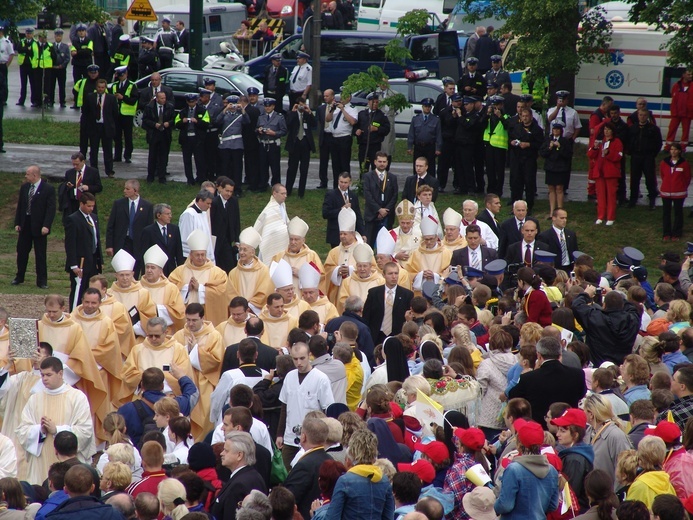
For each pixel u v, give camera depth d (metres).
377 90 49.91
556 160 45.78
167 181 51.78
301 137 49.34
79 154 42.00
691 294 26.33
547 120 47.78
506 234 35.53
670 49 47.41
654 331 23.09
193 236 31.39
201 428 25.75
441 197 48.72
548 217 47.03
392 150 52.19
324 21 75.25
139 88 59.22
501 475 16.03
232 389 19.20
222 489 16.22
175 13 74.75
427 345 21.36
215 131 50.47
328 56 65.75
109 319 26.61
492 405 20.83
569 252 34.38
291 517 14.82
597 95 56.44
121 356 26.81
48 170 52.81
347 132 49.00
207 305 31.30
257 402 19.53
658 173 54.34
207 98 49.91
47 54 66.06
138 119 60.84
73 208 42.03
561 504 15.70
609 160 45.38
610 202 45.91
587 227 46.00
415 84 58.44
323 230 47.03
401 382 20.66
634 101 55.91
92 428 22.52
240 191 49.59
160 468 16.53
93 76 51.38
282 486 15.76
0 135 55.16
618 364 22.97
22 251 39.78
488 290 26.55
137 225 37.50
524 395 19.05
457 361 20.73
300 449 20.83
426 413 17.72
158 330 25.23
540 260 30.50
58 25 92.44
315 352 21.61
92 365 25.66
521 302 24.91
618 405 19.00
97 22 63.28
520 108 46.38
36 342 22.72
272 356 23.53
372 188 41.06
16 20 55.44
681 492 16.02
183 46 70.69
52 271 42.56
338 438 17.05
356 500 14.88
